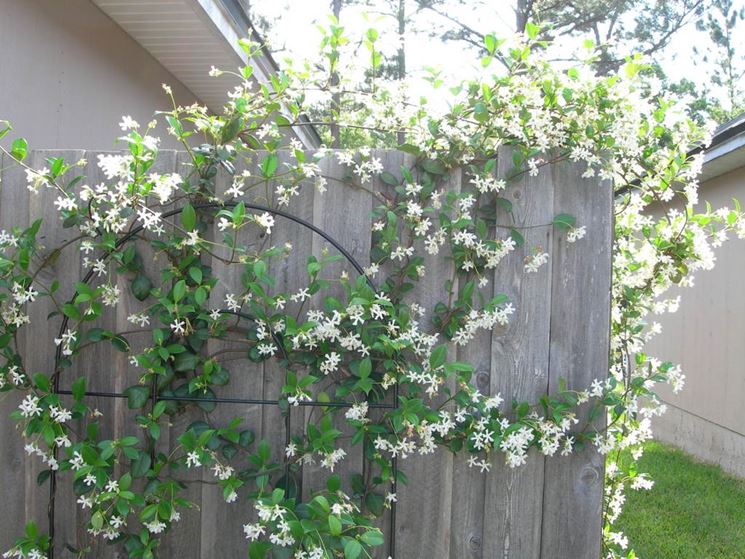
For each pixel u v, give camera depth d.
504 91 2.06
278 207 2.10
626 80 2.08
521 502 2.07
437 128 2.03
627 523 3.79
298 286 2.09
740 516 3.94
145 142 1.88
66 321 2.03
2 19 2.72
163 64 4.68
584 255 2.08
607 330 2.07
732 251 5.11
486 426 2.01
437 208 2.04
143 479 2.09
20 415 1.93
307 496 2.09
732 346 5.08
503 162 2.08
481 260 2.06
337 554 1.88
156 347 1.99
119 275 2.10
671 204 6.29
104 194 1.98
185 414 2.11
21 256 1.98
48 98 3.13
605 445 2.03
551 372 2.08
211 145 2.07
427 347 2.02
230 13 3.79
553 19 13.52
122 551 2.11
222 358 2.09
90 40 3.56
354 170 2.09
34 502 2.12
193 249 1.99
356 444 2.00
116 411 2.10
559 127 2.05
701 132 2.24
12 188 2.13
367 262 2.09
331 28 2.12
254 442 2.10
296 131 4.91
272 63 4.35
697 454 5.60
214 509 2.10
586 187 2.08
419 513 2.08
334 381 2.06
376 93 2.19
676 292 6.23
